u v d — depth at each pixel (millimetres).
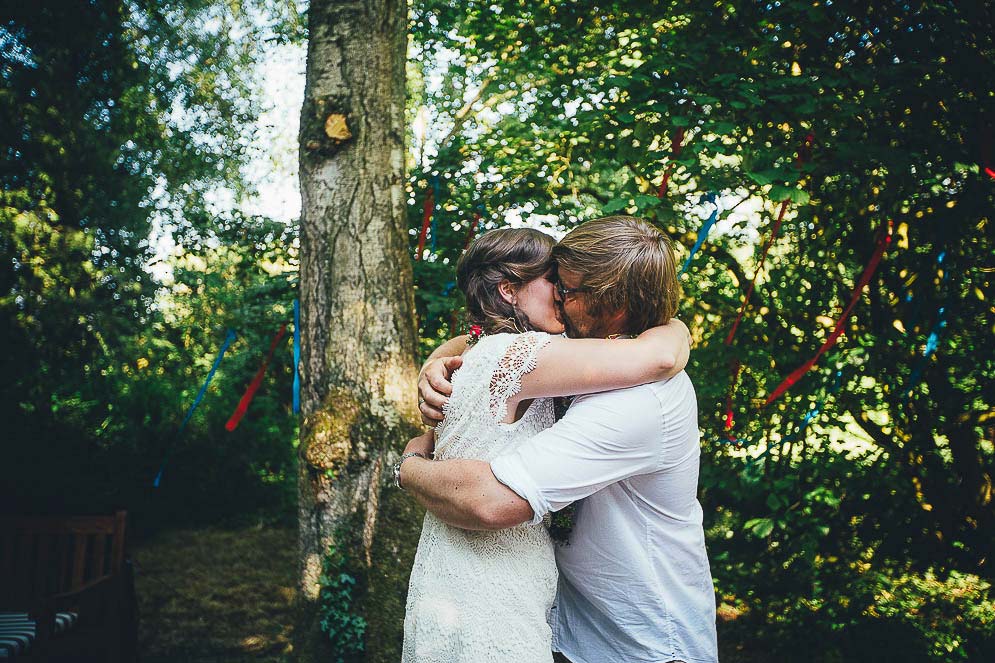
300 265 3172
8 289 5293
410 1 5262
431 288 4258
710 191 2982
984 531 3848
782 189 2695
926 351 3594
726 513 4539
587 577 1311
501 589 1222
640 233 1308
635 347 1210
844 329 4125
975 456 3885
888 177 3361
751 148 3076
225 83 7137
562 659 1389
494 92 5766
